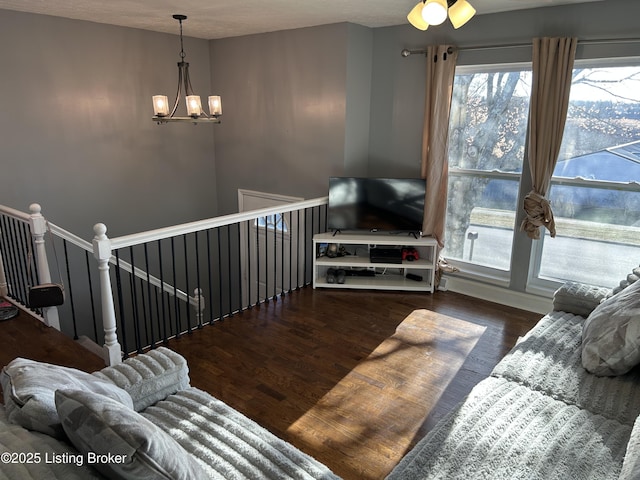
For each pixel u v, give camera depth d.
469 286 4.36
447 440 1.63
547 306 3.94
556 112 3.54
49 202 4.46
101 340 5.07
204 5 3.71
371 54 4.61
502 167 4.11
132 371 1.94
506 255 4.22
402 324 3.71
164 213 5.41
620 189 3.57
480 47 3.92
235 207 5.74
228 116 5.50
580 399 1.89
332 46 4.40
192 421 1.75
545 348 2.28
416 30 4.28
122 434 1.10
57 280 4.62
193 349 3.26
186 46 5.25
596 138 3.62
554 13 3.54
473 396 1.89
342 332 3.55
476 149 4.23
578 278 3.89
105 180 4.82
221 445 1.62
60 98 4.36
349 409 2.62
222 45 5.33
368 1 3.52
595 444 1.60
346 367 3.05
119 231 5.04
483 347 3.35
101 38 4.53
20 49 4.04
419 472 1.50
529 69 3.82
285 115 4.96
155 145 5.18
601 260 3.76
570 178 3.77
